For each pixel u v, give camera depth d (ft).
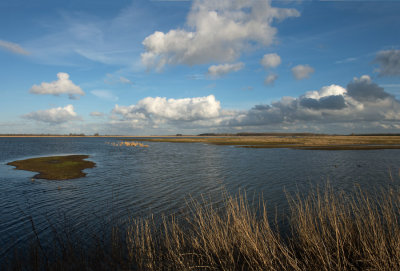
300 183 66.54
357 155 143.95
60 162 117.39
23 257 28.02
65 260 26.99
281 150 189.88
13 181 72.08
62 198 52.95
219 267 25.93
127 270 25.12
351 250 26.73
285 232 33.76
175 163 114.21
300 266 25.13
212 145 289.53
